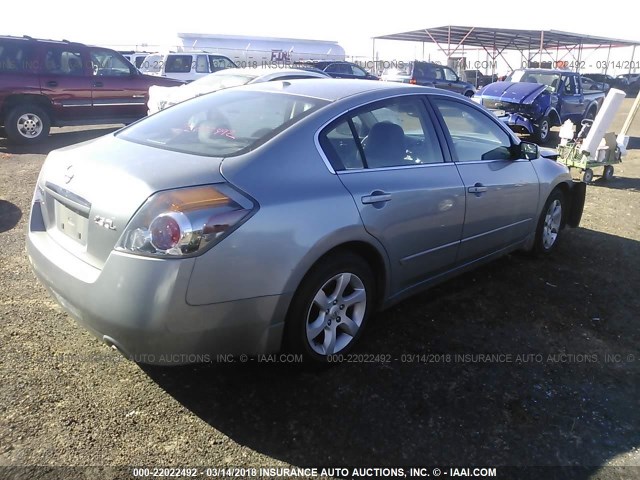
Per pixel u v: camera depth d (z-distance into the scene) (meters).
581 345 3.48
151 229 2.34
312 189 2.79
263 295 2.57
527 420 2.73
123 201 2.44
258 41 33.16
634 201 7.50
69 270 2.61
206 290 2.40
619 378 3.13
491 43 35.62
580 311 3.96
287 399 2.83
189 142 3.01
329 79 3.88
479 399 2.88
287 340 2.81
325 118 3.06
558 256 5.11
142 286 2.33
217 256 2.40
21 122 10.73
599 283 4.48
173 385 2.91
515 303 4.05
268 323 2.64
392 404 2.82
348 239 2.90
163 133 3.21
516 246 4.60
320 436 2.57
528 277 4.55
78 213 2.72
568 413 2.80
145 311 2.34
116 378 2.94
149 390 2.86
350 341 3.16
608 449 2.56
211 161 2.68
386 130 3.33
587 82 17.25
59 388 2.83
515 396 2.92
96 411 2.67
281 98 3.35
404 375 3.07
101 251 2.51
